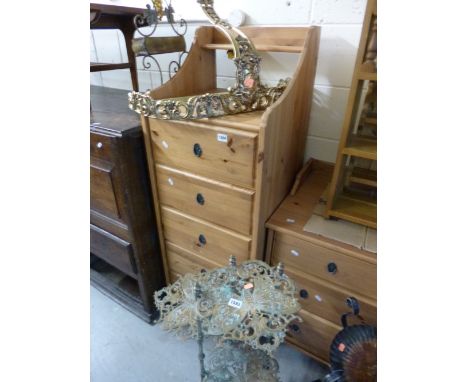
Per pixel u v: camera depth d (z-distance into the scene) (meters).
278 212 0.91
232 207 0.84
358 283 0.80
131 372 1.09
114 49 1.46
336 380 0.76
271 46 0.95
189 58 0.97
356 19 0.89
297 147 0.99
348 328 0.80
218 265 1.00
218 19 0.83
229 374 0.92
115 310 1.33
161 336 1.22
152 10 1.02
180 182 0.91
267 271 0.78
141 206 1.01
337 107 1.04
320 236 0.80
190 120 0.77
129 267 1.16
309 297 0.92
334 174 0.81
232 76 1.17
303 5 0.94
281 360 1.10
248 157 0.73
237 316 0.65
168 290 0.78
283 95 0.75
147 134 0.88
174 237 1.07
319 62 1.00
